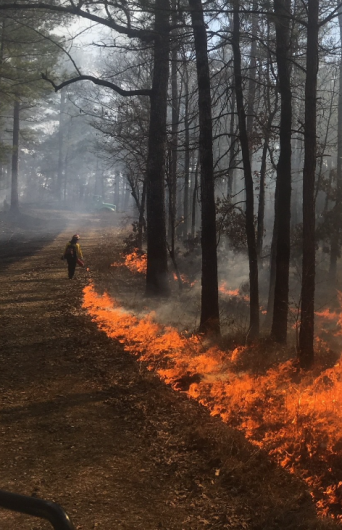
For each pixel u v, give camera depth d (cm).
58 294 1616
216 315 1105
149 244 1586
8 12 1445
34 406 698
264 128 1166
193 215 2281
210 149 1116
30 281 1892
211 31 1078
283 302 1052
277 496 461
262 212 1736
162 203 1593
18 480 498
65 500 460
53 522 194
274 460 536
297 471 512
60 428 627
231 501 460
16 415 666
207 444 573
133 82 2094
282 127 1045
